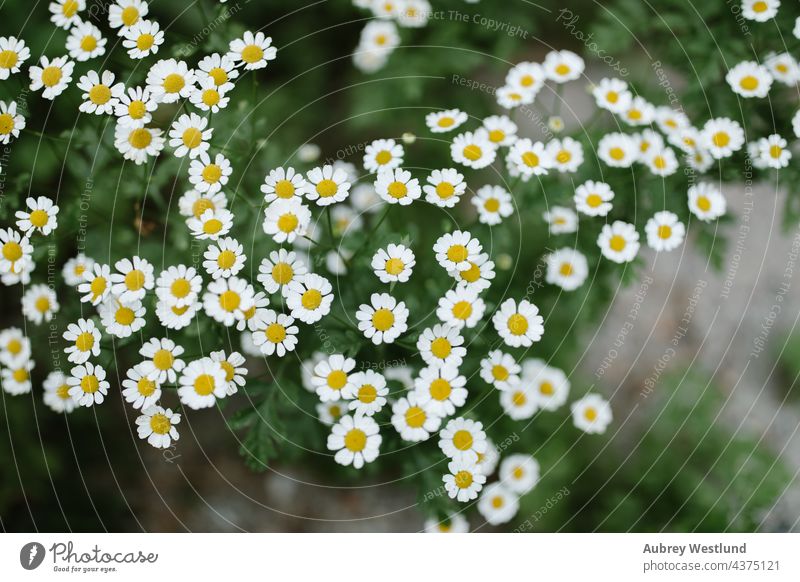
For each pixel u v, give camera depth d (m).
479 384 0.71
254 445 0.68
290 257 0.66
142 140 0.68
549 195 0.72
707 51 0.73
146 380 0.66
